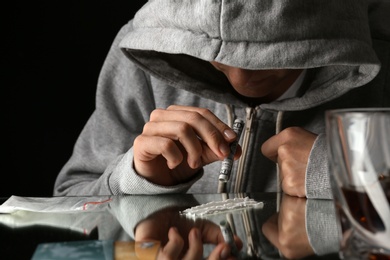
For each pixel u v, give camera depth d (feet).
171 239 2.93
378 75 5.67
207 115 4.46
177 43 4.51
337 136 2.33
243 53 4.32
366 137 2.27
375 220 2.26
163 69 5.36
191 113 4.40
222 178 4.25
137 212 3.66
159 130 4.45
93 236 3.02
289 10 4.30
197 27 4.44
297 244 2.84
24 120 8.70
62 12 8.52
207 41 4.40
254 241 2.89
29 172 8.75
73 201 4.01
